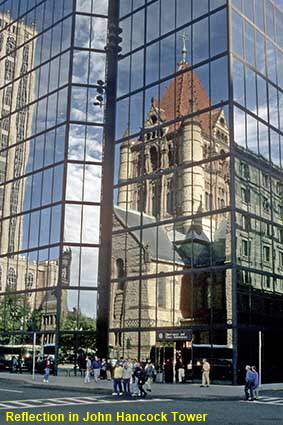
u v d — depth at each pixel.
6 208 47.12
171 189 37.31
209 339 32.50
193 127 36.38
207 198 34.69
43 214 43.84
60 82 45.56
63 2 47.31
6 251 46.12
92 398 23.77
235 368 30.80
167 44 39.88
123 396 25.09
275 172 37.78
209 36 36.78
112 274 40.78
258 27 38.72
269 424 15.38
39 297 42.31
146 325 36.78
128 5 43.91
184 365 33.50
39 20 49.41
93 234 42.50
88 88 45.06
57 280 41.12
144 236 38.66
